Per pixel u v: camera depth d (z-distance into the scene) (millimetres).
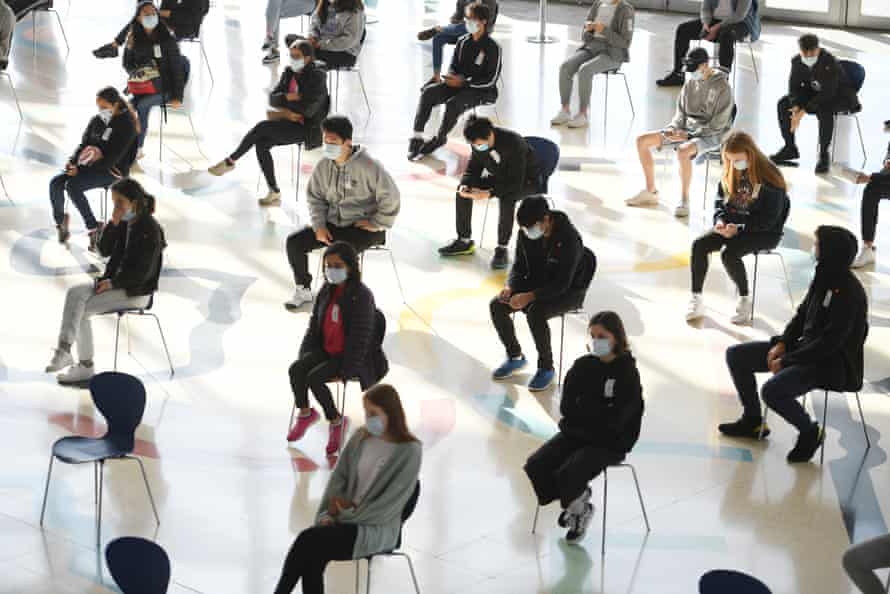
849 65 16297
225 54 21016
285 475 9406
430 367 11164
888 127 14000
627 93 19500
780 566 8344
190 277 12898
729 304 12617
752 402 10023
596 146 17250
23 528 8609
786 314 12367
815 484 9398
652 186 15227
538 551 8484
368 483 7555
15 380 10680
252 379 10867
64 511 8828
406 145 17094
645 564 8344
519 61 21125
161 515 8812
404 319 12117
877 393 10773
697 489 9305
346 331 9523
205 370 11000
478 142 12961
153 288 10883
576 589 8047
